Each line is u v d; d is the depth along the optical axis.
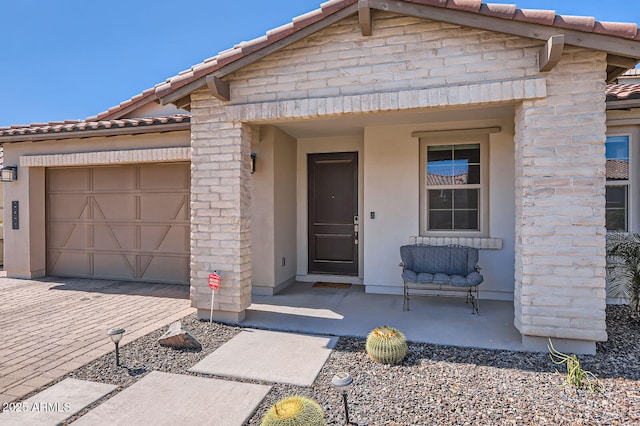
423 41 4.27
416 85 4.30
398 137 6.72
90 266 8.23
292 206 7.70
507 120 6.15
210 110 5.06
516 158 4.25
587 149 3.80
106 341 4.33
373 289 6.87
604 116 3.76
